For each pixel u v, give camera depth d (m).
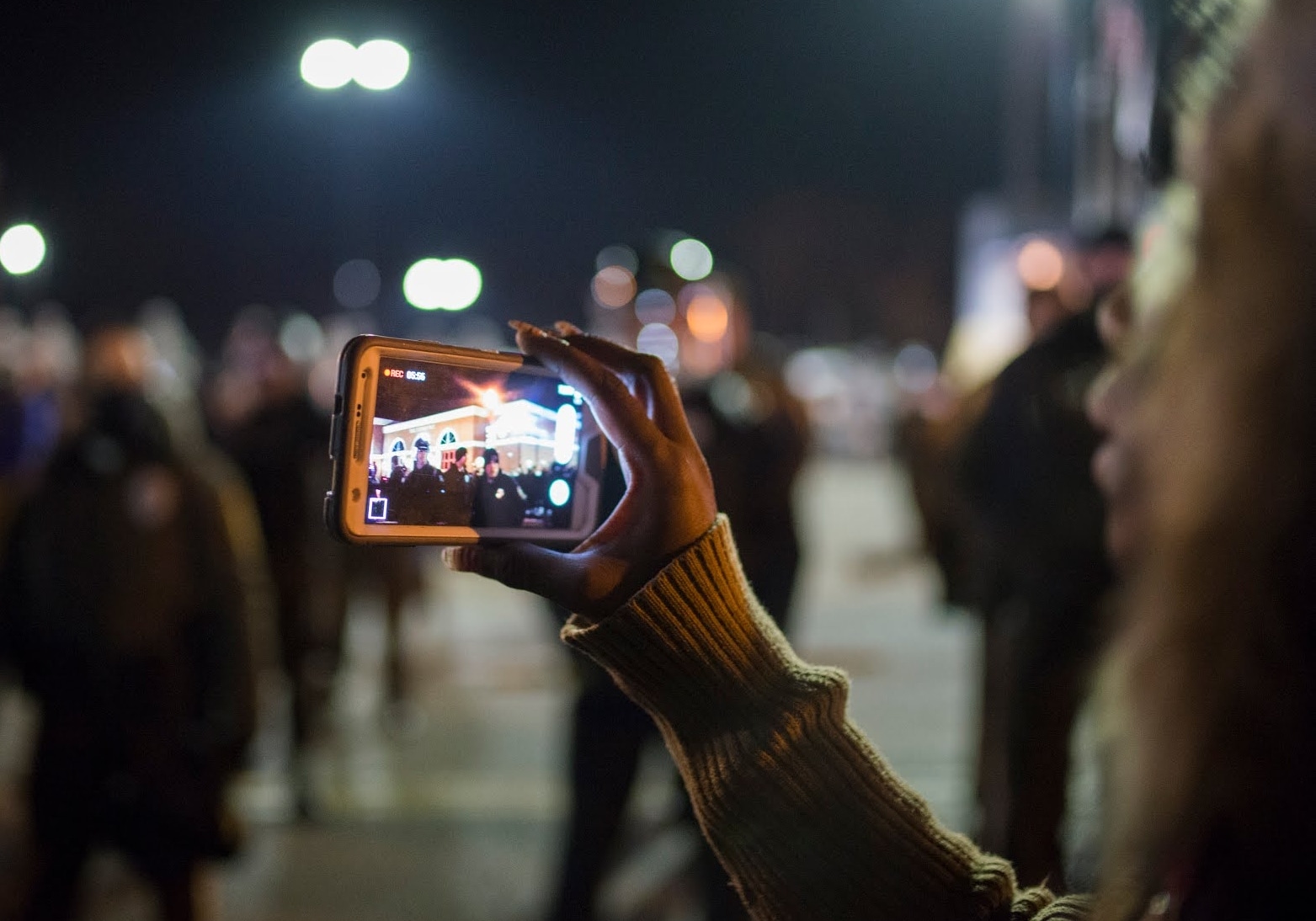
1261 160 0.61
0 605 3.62
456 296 13.77
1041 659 3.26
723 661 1.10
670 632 1.10
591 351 1.22
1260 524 0.58
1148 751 0.63
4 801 5.67
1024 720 3.25
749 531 3.98
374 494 1.35
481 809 5.87
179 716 3.67
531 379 1.44
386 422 1.35
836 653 9.09
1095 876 0.85
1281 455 0.58
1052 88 8.48
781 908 1.08
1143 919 0.70
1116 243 3.49
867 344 44.56
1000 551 3.54
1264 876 0.61
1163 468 0.63
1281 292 0.59
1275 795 0.59
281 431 6.51
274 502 6.34
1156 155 0.83
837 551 14.49
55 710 3.62
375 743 6.98
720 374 4.06
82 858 3.67
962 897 1.09
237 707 3.72
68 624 3.58
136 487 3.61
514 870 5.12
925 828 1.10
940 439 4.53
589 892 3.79
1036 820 3.14
